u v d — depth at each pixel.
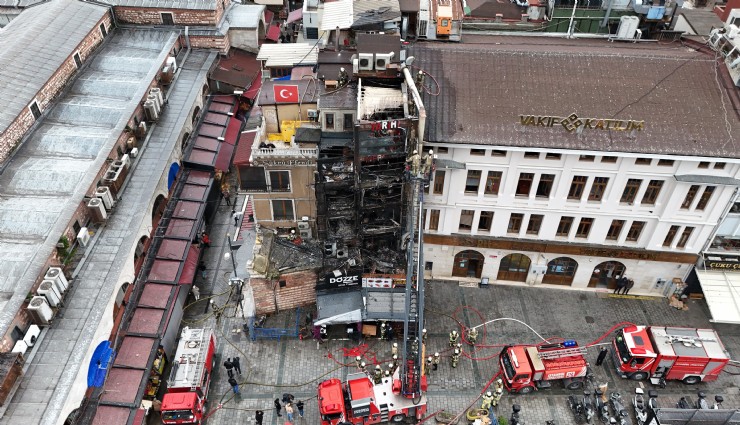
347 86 43.12
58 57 49.03
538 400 40.00
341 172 40.34
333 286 42.88
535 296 47.59
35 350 31.98
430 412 39.03
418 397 37.09
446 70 43.00
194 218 47.22
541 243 45.03
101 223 40.03
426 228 45.81
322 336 42.78
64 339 32.69
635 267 46.22
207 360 39.00
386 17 50.22
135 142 47.88
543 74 42.56
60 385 30.50
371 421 37.66
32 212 37.22
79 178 39.91
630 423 38.66
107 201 40.53
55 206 37.81
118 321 38.75
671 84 41.66
